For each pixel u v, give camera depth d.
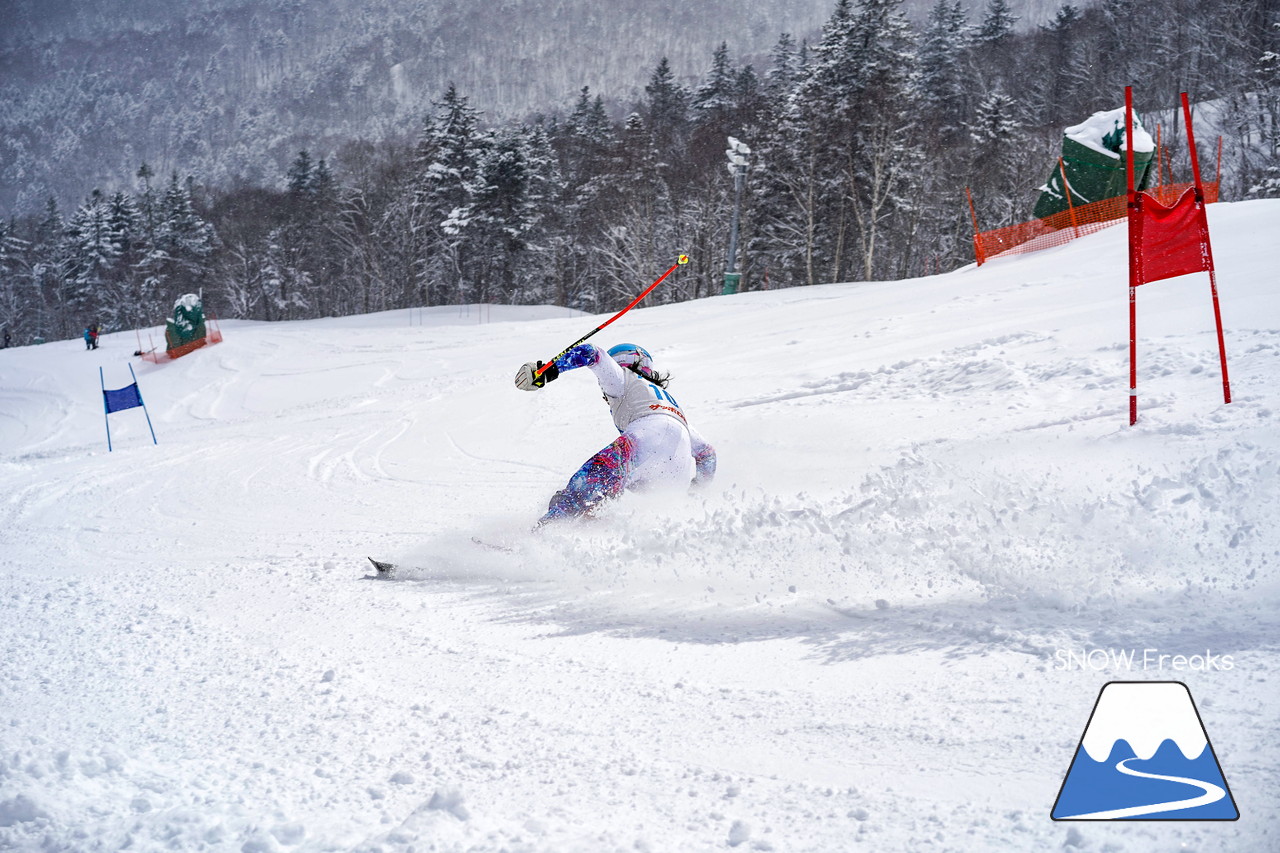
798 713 2.95
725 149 67.19
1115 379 8.32
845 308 20.05
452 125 72.19
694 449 6.18
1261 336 8.40
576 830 2.34
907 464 5.58
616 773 2.67
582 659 3.75
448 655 3.99
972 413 8.47
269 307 84.31
